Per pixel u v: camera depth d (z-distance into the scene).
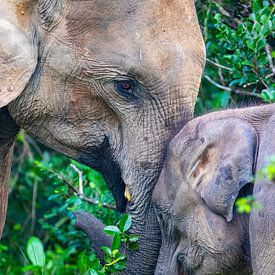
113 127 8.85
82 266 8.77
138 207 8.81
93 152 8.94
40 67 8.77
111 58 8.63
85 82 8.74
